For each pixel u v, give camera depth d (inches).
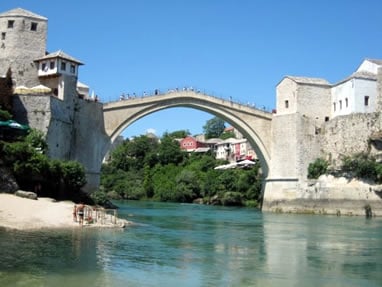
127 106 2477.9
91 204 2054.6
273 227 1775.3
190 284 773.3
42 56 2385.6
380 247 1240.2
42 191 1836.9
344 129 2682.1
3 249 960.3
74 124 2257.6
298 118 2746.1
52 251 965.8
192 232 1513.3
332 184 2632.9
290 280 828.6
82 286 721.0
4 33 2372.0
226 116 2780.5
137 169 5364.2
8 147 1727.4
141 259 956.6
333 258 1059.3
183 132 7746.1
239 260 1003.9
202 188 4217.5
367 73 2770.7
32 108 1993.1
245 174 3885.3
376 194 2512.3
